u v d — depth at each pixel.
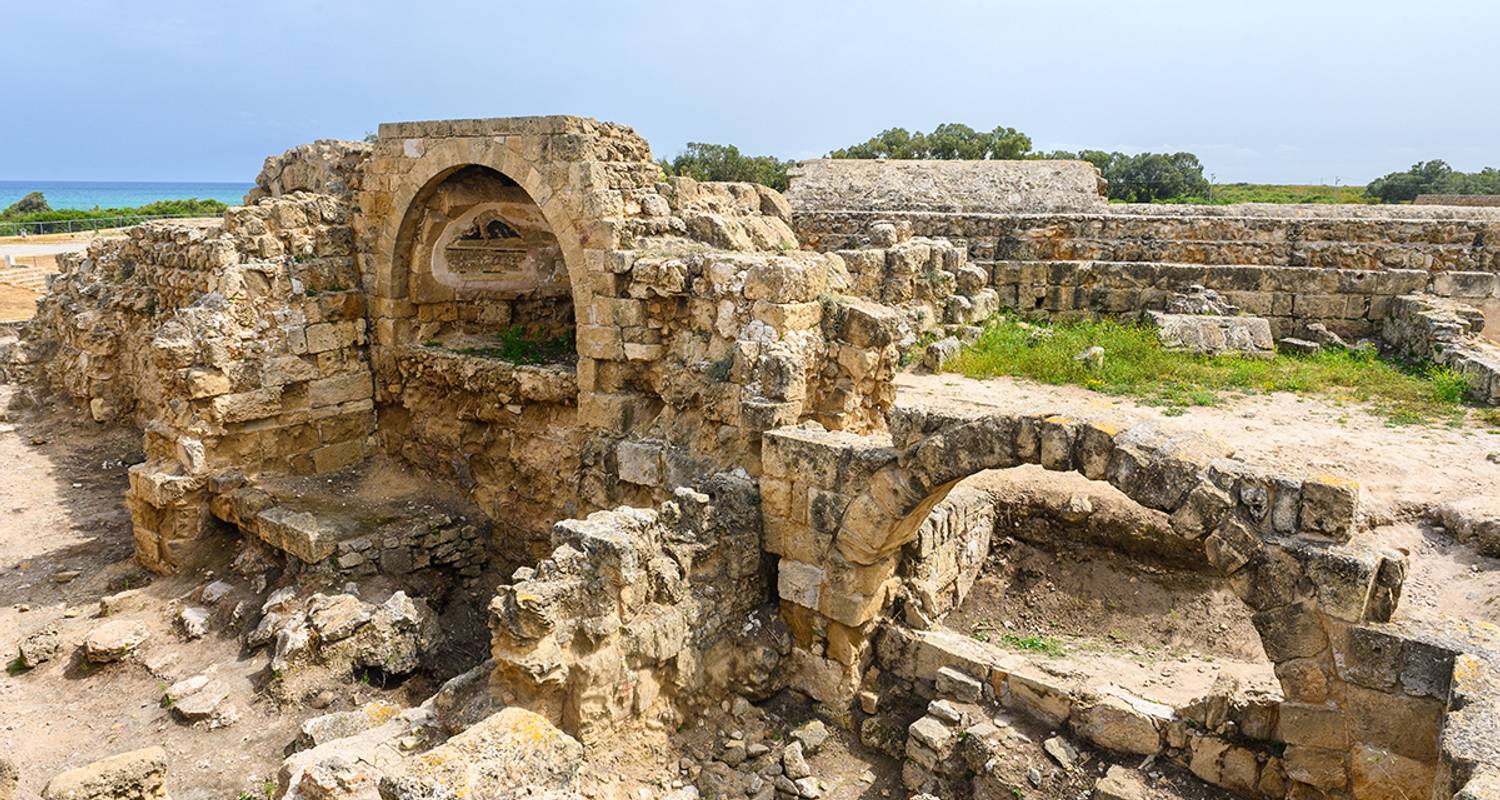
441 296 14.61
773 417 9.89
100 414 18.14
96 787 7.73
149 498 12.73
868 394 11.26
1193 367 15.70
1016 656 9.34
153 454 13.44
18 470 16.52
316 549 11.62
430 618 11.23
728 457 10.61
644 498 11.54
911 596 9.84
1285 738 7.16
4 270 31.48
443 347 14.28
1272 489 7.00
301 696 9.95
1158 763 8.10
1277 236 19.27
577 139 11.50
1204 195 45.97
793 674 9.80
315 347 13.86
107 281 18.09
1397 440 12.06
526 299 15.46
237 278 12.97
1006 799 8.23
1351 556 6.73
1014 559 11.41
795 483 9.42
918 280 16.41
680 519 9.16
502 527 13.37
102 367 17.98
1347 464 11.13
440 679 10.84
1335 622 6.84
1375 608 6.86
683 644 8.94
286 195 14.02
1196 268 18.91
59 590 12.59
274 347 13.42
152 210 56.28
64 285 19.89
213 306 12.85
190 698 9.91
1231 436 12.21
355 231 14.30
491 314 15.22
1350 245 18.73
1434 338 15.56
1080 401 13.91
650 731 8.72
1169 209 23.42
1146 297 19.28
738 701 9.51
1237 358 16.42
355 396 14.45
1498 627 6.73
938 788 8.59
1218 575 10.51
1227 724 7.84
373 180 13.88
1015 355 15.98
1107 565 10.98
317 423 14.09
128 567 13.22
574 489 12.30
